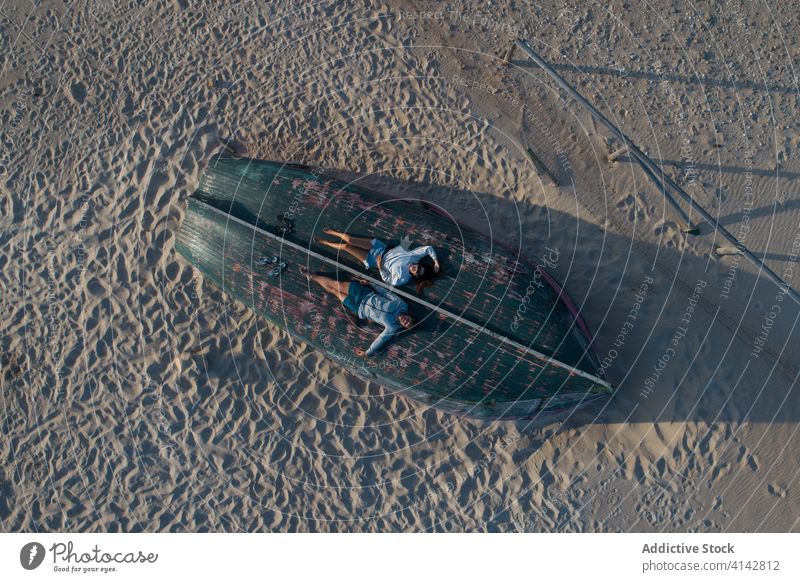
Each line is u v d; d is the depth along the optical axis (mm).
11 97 6250
